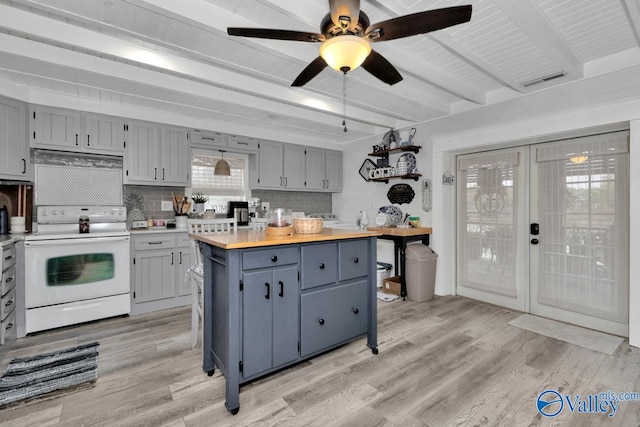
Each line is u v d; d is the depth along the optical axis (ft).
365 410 5.83
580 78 9.09
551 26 6.55
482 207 12.54
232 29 5.13
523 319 10.57
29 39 7.48
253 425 5.43
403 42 7.86
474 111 11.75
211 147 13.58
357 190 17.28
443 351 8.21
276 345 6.54
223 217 15.03
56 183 10.89
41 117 10.11
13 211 10.37
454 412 5.78
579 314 9.98
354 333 7.96
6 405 5.94
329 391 6.44
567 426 5.41
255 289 6.19
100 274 10.21
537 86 9.75
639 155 8.14
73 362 7.59
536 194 10.96
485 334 9.30
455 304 12.16
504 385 6.64
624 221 9.07
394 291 13.39
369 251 8.27
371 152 16.44
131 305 10.93
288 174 15.97
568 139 10.13
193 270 8.21
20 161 9.72
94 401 6.08
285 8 5.82
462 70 9.39
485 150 12.36
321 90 10.55
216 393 6.38
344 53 5.22
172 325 10.00
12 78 9.12
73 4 5.87
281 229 7.27
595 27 7.12
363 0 6.17
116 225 11.60
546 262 10.72
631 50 8.14
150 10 5.78
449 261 13.37
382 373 7.13
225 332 6.19
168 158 12.50
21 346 8.45
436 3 6.23
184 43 7.43
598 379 6.84
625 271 9.06
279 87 10.44
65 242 9.60
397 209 13.99
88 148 10.88
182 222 12.72
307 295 7.02
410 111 12.30
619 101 8.45
